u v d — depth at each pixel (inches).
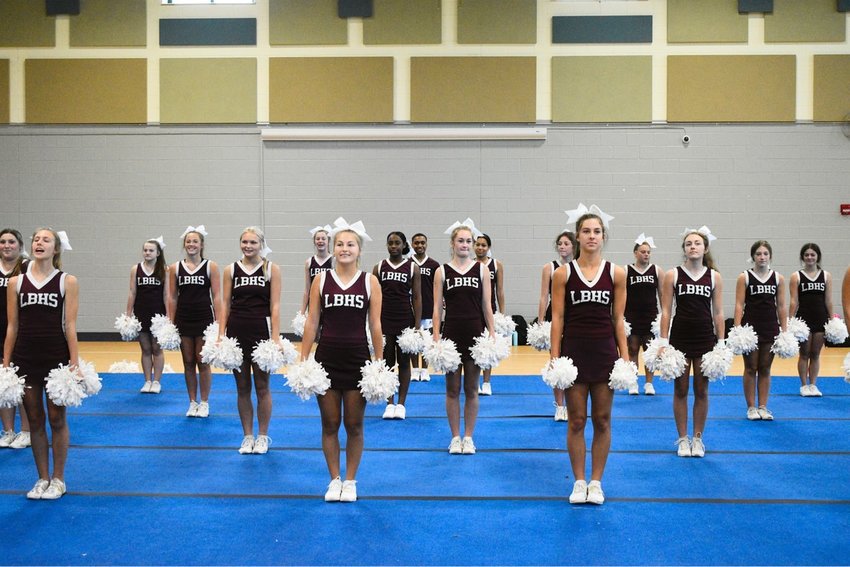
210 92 494.0
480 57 486.9
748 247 483.8
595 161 486.9
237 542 142.4
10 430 220.2
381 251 494.0
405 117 489.7
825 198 481.1
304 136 490.3
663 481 184.5
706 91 481.7
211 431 240.8
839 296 483.2
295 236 496.1
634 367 164.9
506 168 490.6
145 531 148.6
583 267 169.2
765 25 478.6
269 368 202.1
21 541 142.8
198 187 497.0
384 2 487.5
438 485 181.0
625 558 134.5
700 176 484.4
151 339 307.9
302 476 188.9
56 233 173.0
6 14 496.1
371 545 140.9
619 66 483.5
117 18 494.3
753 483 182.9
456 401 213.9
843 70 477.1
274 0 489.7
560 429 244.2
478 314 214.2
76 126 498.9
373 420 257.9
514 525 152.3
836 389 321.4
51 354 168.6
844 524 152.9
